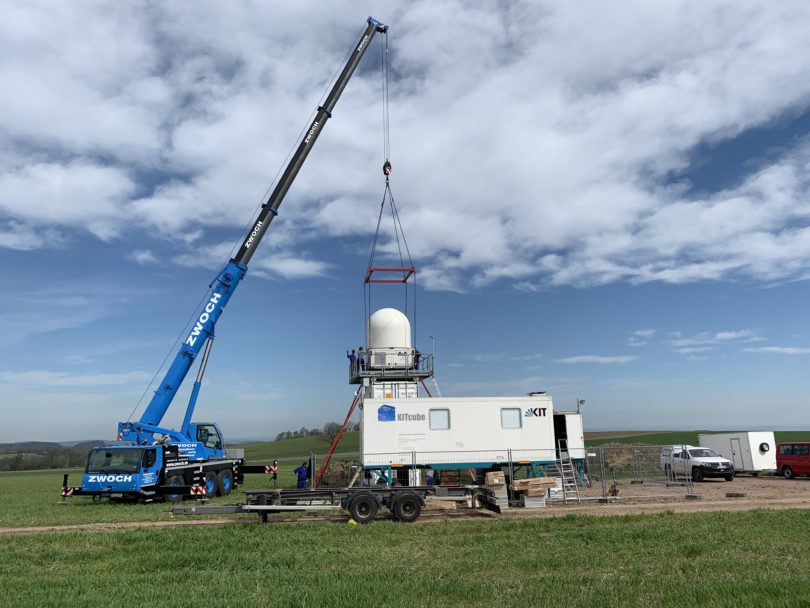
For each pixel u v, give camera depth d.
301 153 30.58
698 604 8.30
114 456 25.61
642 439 93.81
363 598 8.75
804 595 8.35
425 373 29.56
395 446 25.17
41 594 9.67
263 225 29.89
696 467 32.44
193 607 8.54
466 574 10.60
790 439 78.56
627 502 22.53
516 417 26.03
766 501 21.94
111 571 11.72
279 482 39.56
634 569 10.63
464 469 26.45
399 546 13.74
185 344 28.42
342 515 19.86
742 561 11.02
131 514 21.56
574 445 28.02
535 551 12.59
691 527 15.20
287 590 9.53
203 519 19.97
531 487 21.36
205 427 30.95
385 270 30.77
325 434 123.50
